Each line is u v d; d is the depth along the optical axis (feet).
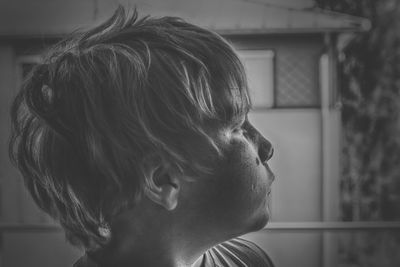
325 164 16.98
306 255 15.62
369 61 16.28
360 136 16.74
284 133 16.93
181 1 14.56
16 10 14.62
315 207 16.81
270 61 16.57
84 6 13.53
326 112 16.81
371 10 15.51
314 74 16.71
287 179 17.10
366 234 15.48
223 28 14.90
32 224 14.44
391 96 16.30
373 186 16.58
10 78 15.03
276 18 15.55
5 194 14.24
